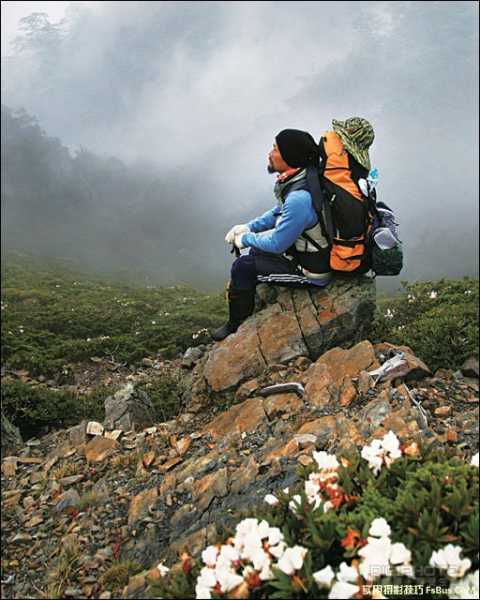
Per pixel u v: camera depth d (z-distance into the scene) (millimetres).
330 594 1628
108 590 2242
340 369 3141
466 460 2381
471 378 3400
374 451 2098
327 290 3404
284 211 3076
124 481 2881
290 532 1925
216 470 2689
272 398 3084
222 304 10625
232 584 1738
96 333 8375
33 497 2932
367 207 3111
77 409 4238
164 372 5699
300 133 3082
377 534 1737
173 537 2396
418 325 4086
